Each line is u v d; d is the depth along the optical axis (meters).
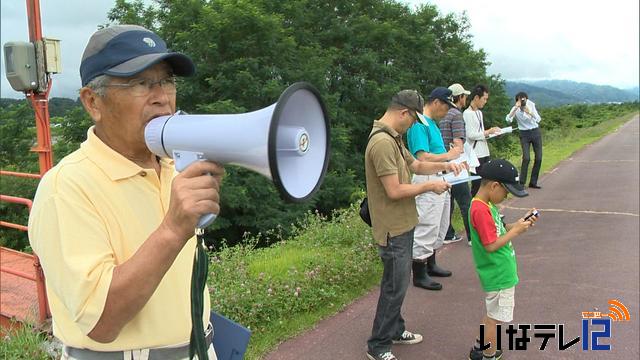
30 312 3.96
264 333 3.76
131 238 1.38
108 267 1.26
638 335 3.75
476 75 17.70
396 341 3.69
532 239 6.44
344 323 4.01
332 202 12.35
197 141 1.18
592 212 7.74
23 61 3.86
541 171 12.47
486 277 3.19
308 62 12.83
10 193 10.09
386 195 3.21
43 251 1.30
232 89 11.14
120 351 1.41
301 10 14.27
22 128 12.26
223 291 3.84
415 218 3.28
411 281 4.92
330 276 4.53
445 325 4.00
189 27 11.77
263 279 4.18
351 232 5.73
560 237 6.45
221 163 1.20
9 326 4.05
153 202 1.46
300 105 1.20
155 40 1.40
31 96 4.00
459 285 4.86
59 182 1.33
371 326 3.95
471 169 5.62
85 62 1.38
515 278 3.19
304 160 1.24
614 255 5.61
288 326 3.90
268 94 10.96
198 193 1.15
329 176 12.29
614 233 6.52
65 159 1.42
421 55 17.02
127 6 12.65
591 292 4.59
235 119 1.15
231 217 10.84
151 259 1.17
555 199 8.87
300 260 4.93
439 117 4.79
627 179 10.67
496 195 3.18
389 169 3.12
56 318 1.45
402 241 3.22
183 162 1.23
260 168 1.12
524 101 9.70
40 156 4.11
